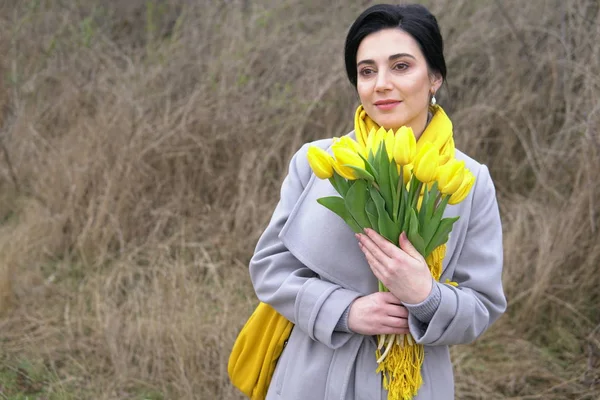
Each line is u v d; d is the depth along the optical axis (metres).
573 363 3.01
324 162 1.37
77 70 4.95
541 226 3.45
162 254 3.58
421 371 1.51
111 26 5.45
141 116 4.13
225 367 2.89
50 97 4.88
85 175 4.01
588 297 3.26
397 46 1.47
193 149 4.09
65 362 3.07
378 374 1.50
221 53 4.56
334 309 1.45
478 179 1.56
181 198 3.97
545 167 3.76
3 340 3.22
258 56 4.57
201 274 3.54
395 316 1.42
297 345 1.59
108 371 3.01
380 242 1.38
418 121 1.54
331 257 1.49
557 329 3.16
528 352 3.06
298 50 4.63
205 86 4.33
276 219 1.60
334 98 4.21
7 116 4.90
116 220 3.80
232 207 3.86
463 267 1.53
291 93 4.33
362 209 1.39
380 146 1.36
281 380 1.60
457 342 1.45
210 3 5.11
